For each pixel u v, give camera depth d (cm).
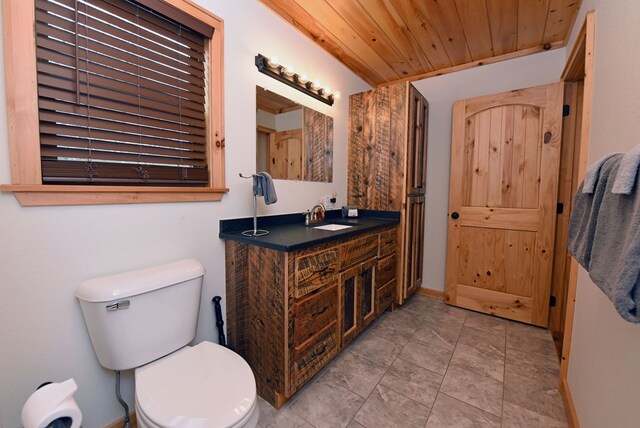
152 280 112
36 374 102
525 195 228
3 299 94
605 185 78
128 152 123
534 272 226
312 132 227
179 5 133
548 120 216
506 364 175
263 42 177
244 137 169
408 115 238
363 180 267
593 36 135
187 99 144
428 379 161
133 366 108
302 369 142
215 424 82
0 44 91
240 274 153
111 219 117
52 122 102
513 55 241
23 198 95
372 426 129
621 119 96
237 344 159
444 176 279
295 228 187
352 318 185
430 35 215
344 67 260
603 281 72
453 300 265
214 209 156
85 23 109
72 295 108
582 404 119
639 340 74
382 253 220
